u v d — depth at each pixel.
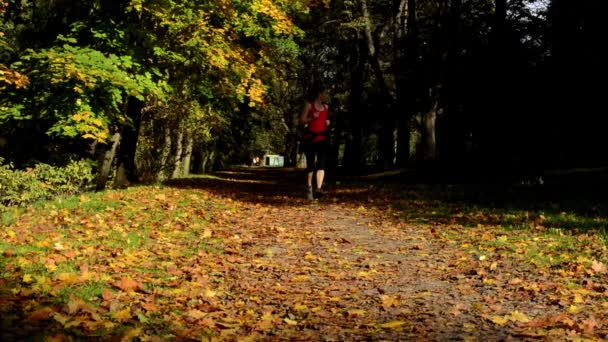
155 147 31.09
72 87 12.17
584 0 19.34
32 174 11.63
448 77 27.48
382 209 12.57
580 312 4.62
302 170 50.31
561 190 14.29
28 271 5.50
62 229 8.10
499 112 24.38
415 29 27.70
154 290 5.28
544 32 24.06
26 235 7.37
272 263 6.89
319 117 12.06
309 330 4.34
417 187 18.23
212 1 14.82
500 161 22.33
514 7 25.92
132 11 14.64
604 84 19.78
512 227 9.41
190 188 17.53
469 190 16.11
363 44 30.83
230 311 4.86
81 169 13.18
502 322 4.35
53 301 4.53
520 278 5.91
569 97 20.67
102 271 5.80
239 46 16.45
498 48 24.44
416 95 28.80
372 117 37.50
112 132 17.00
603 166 17.73
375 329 4.30
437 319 4.54
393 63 29.09
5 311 4.11
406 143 29.06
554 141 21.23
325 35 29.67
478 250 7.56
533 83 23.44
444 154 30.55
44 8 15.67
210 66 16.86
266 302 5.18
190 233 8.84
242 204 13.44
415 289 5.60
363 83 36.88
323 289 5.66
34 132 15.58
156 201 12.21
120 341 3.70
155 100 24.34
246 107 31.58
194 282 5.73
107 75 11.88
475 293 5.37
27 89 12.86
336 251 7.67
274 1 16.42
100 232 7.96
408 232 9.34
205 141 37.00
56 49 13.07
